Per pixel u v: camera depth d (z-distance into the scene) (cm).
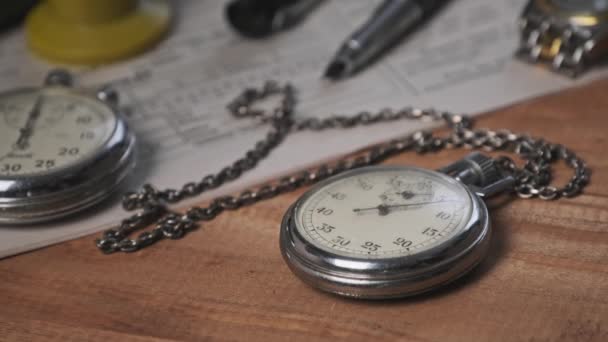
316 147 44
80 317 38
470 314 37
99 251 41
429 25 51
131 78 49
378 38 49
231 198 42
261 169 44
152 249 40
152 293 39
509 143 43
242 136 45
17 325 38
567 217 40
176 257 40
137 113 47
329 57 50
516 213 40
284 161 44
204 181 43
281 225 39
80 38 50
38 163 41
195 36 52
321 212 39
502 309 37
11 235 41
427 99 46
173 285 39
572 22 46
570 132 44
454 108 46
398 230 38
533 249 39
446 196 39
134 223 41
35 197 41
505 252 39
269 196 42
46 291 39
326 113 46
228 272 39
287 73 49
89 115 44
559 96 46
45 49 50
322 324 37
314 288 38
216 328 38
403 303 38
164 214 42
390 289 37
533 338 36
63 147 42
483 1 52
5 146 42
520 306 37
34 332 38
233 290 39
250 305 38
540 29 47
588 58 46
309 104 47
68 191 41
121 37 50
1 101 44
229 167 43
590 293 38
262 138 45
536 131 44
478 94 46
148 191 42
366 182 40
